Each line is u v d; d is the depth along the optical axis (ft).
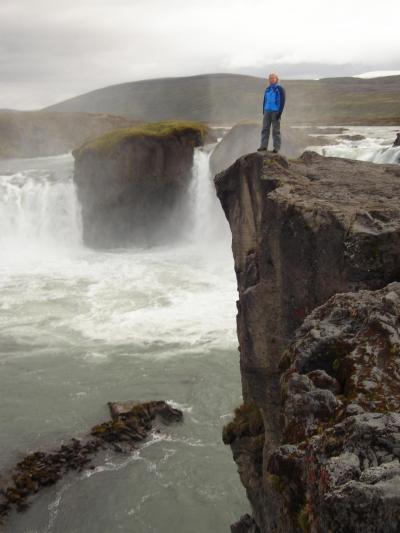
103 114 325.42
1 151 275.80
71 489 55.42
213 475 57.62
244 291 44.37
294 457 20.61
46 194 165.07
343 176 48.01
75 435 63.98
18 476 56.29
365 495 15.53
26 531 50.57
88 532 50.44
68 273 130.93
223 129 259.60
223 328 93.20
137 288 117.29
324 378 22.90
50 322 98.43
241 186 51.98
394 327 23.16
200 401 71.20
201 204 164.45
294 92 636.89
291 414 22.39
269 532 36.45
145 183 159.63
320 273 35.68
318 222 35.53
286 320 39.14
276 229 39.27
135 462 59.31
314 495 17.99
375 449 17.35
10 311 104.06
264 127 61.67
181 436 63.87
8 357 84.58
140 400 71.61
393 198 39.93
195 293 112.47
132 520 52.03
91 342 89.40
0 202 164.76
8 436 63.98
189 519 52.26
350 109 491.31
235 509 53.36
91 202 160.04
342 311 26.04
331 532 16.20
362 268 32.50
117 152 155.53
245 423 43.65
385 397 20.16
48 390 74.54
